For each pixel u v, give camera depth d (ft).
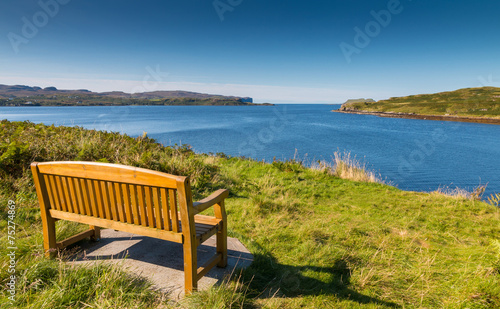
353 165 32.63
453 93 576.20
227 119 398.83
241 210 17.28
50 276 8.47
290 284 9.53
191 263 7.91
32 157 19.69
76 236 10.92
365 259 11.53
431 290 9.57
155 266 9.93
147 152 24.94
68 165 8.73
